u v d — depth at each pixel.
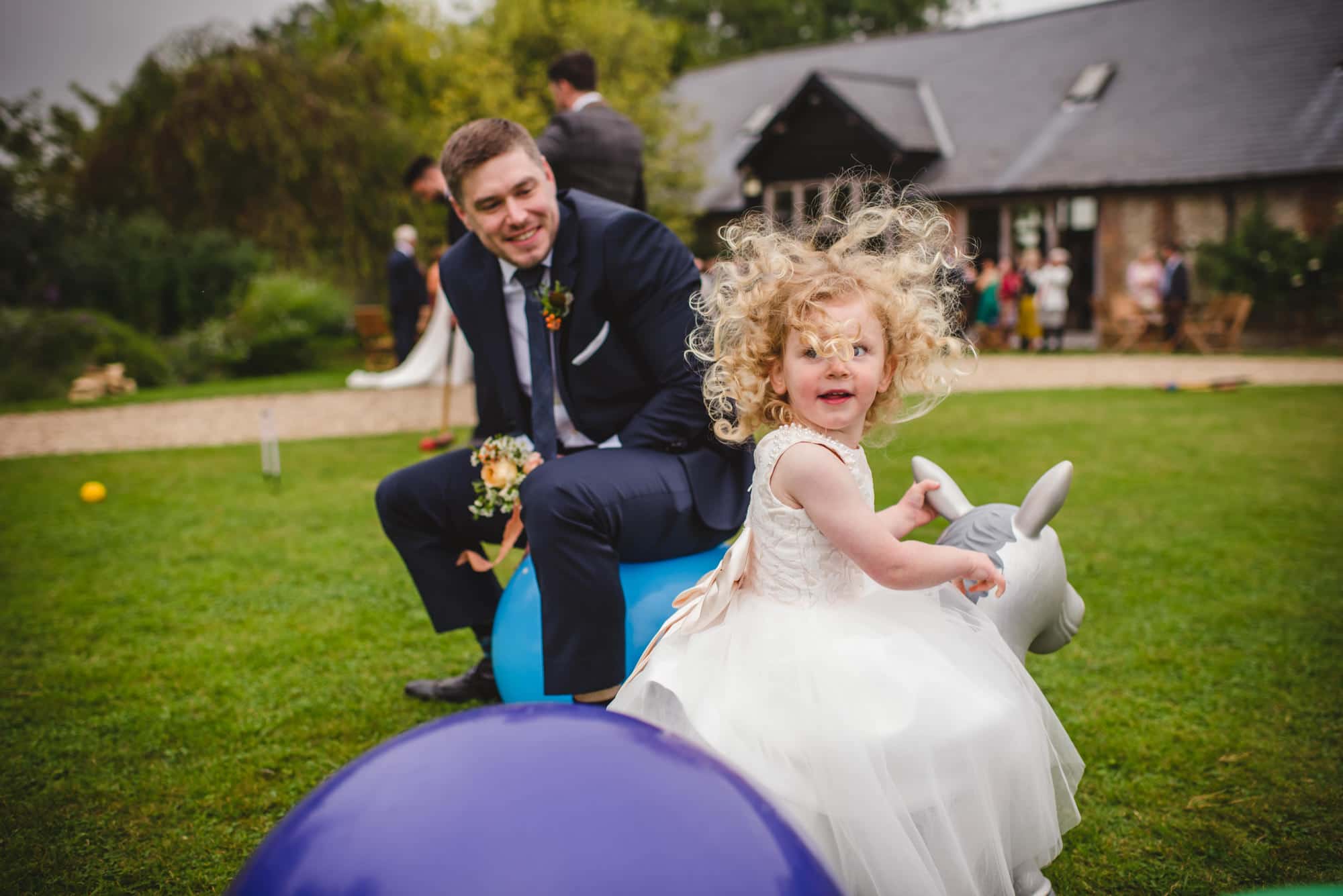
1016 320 19.86
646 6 46.97
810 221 2.20
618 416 2.84
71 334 15.54
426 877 1.05
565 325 2.75
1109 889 2.35
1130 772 2.88
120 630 4.20
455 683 3.43
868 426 2.16
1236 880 2.38
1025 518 2.22
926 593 2.05
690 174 23.00
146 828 2.68
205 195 20.86
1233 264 18.75
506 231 2.68
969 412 10.30
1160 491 6.37
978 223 22.42
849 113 22.23
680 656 1.97
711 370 2.29
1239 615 4.09
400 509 3.05
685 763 1.23
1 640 4.09
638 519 2.50
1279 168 19.02
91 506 6.66
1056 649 2.40
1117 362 16.14
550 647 2.45
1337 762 2.90
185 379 17.03
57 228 19.81
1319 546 5.07
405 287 12.78
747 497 2.73
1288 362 15.48
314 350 18.23
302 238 20.88
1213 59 21.77
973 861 1.76
